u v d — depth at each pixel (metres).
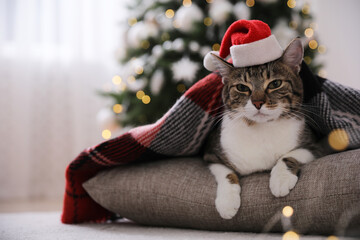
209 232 0.63
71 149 1.46
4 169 1.41
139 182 0.68
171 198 0.65
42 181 1.44
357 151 0.59
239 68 0.66
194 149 0.74
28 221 0.79
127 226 0.72
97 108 1.50
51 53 1.45
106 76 1.51
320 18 1.63
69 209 0.75
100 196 0.71
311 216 0.56
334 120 0.65
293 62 0.65
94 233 0.65
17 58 1.42
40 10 1.45
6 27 1.43
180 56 1.05
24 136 1.42
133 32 1.10
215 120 0.71
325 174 0.57
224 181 0.63
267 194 0.59
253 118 0.64
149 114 1.09
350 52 1.66
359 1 1.66
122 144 0.69
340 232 0.51
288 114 0.65
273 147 0.65
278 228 0.59
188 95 0.67
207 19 1.04
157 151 0.71
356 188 0.54
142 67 1.10
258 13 1.06
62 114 1.46
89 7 1.50
